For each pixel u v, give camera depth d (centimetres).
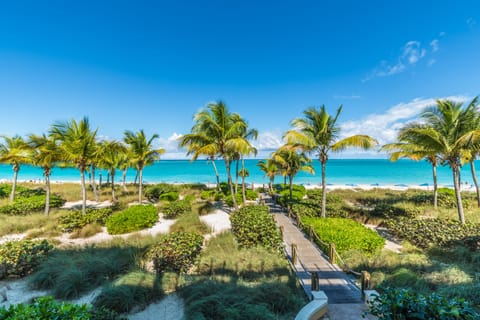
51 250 703
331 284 568
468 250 702
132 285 519
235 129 1301
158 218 1232
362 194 2111
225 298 457
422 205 1425
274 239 762
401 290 279
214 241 838
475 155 1008
